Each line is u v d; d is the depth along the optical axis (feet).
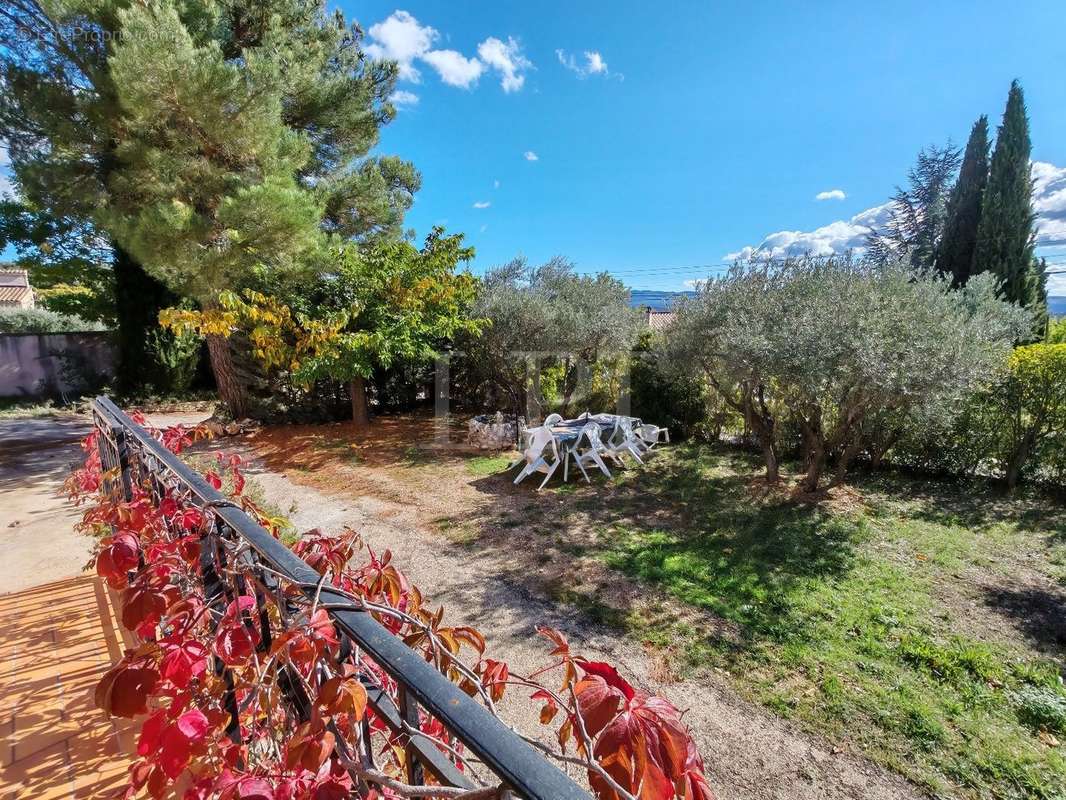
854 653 9.24
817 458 17.48
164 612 3.29
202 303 23.97
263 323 24.02
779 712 7.93
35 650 6.31
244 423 26.61
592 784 1.98
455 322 25.76
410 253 26.91
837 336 13.60
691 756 2.04
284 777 2.25
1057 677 8.45
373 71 30.53
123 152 19.08
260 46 24.11
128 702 2.60
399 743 2.93
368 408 31.12
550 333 25.35
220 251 19.90
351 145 29.53
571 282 27.55
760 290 17.15
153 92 17.34
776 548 13.58
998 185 38.37
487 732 1.57
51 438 24.23
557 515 16.14
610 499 17.58
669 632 9.97
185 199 20.66
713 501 17.22
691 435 25.82
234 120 19.08
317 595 2.31
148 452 5.02
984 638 9.62
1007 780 6.72
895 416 16.58
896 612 10.50
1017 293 37.96
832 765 7.00
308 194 23.49
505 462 22.16
